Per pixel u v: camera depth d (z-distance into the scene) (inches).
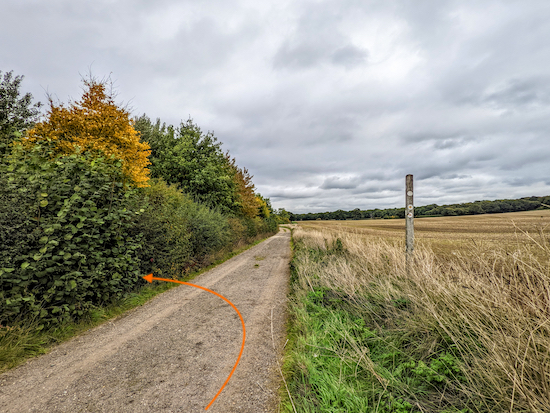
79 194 168.6
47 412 84.0
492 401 80.6
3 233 128.6
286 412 82.9
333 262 299.1
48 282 147.3
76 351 127.5
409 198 234.5
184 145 724.7
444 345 114.0
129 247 210.5
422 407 81.1
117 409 85.4
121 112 346.6
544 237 113.6
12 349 118.0
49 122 309.1
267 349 128.3
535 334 92.0
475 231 1086.4
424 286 161.2
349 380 96.7
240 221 813.9
